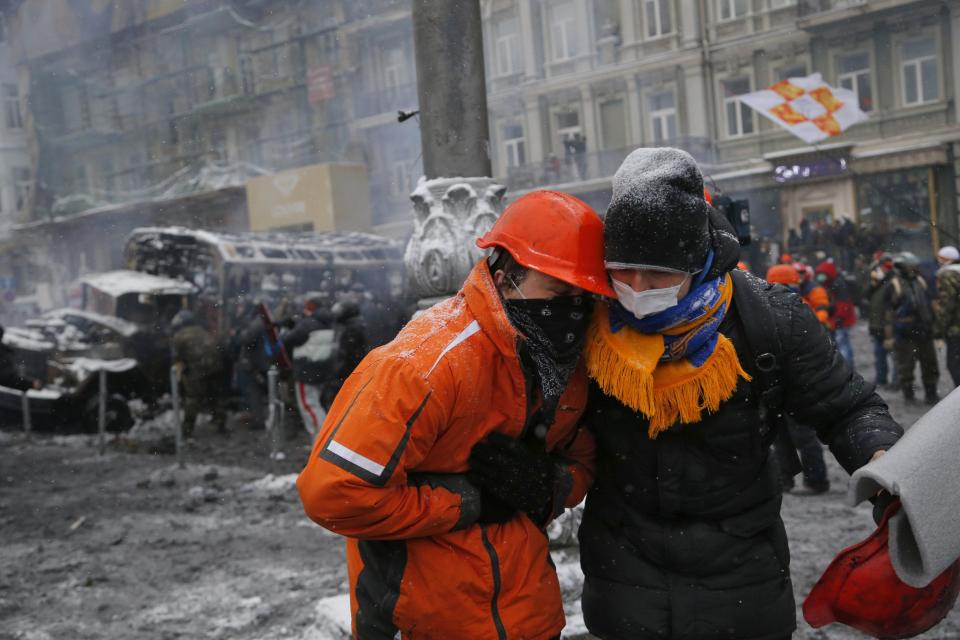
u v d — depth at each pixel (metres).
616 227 1.92
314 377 9.86
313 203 25.91
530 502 2.04
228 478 8.86
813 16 24.55
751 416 2.10
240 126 36.09
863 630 2.06
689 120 27.12
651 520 2.18
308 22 33.81
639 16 27.55
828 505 6.26
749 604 2.14
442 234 3.53
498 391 2.02
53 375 12.77
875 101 24.31
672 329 2.01
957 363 9.73
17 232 42.16
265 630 4.45
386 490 1.91
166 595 5.11
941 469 1.83
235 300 16.34
